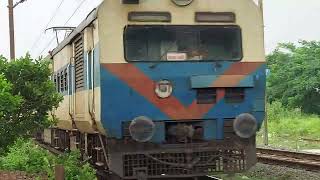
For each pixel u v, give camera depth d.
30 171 11.41
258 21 10.62
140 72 10.06
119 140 10.12
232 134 10.39
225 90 10.36
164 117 10.12
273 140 29.12
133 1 10.10
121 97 9.98
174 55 10.23
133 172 10.02
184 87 10.21
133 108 10.02
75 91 13.38
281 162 15.77
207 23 10.43
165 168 10.20
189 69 10.25
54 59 18.45
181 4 10.31
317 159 16.08
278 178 13.48
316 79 42.69
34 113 10.94
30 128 10.88
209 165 10.35
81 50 12.36
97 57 10.16
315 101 43.19
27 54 10.96
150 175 10.14
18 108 10.40
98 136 11.34
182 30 10.32
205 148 10.27
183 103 10.20
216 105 10.30
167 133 10.31
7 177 10.59
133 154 10.08
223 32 10.49
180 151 10.18
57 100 11.14
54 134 19.75
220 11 10.50
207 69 10.32
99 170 11.79
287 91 45.25
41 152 12.79
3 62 10.72
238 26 10.55
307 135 31.81
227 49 10.47
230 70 10.40
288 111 42.62
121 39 10.05
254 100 10.46
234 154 10.41
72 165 10.97
